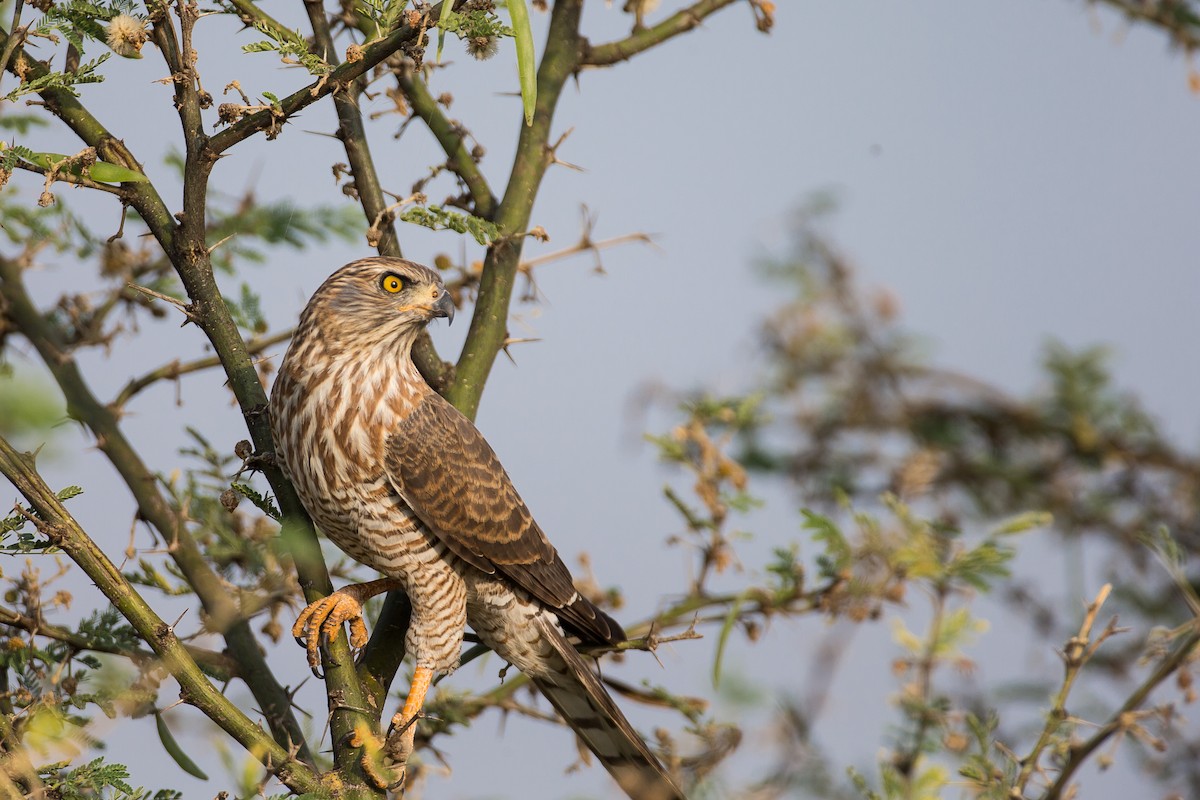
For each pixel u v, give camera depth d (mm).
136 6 7477
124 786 6664
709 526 8805
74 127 7727
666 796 8320
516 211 9039
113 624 8047
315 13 8742
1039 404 11992
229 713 6816
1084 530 11320
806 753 7699
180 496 8938
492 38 7863
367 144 9000
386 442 9195
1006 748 7457
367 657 9047
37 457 6734
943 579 7762
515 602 9773
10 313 9117
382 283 9359
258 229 9922
